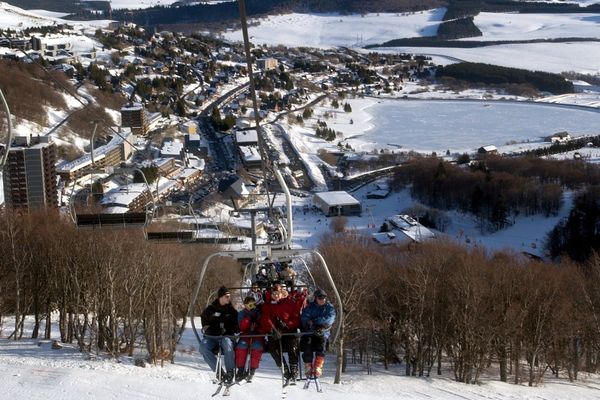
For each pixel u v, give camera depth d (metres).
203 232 90.75
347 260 73.31
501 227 153.88
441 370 69.25
